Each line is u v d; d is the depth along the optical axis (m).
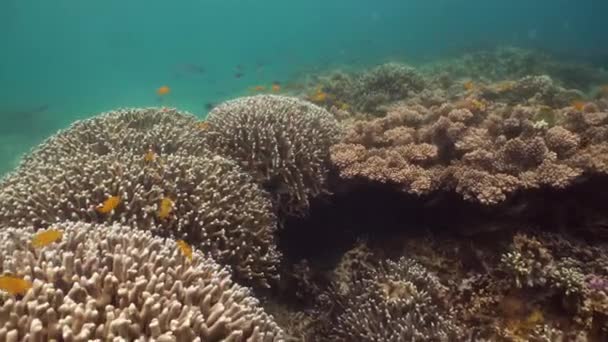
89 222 1.23
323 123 1.98
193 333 0.72
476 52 8.15
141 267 0.87
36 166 1.55
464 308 1.32
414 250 1.59
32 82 12.85
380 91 3.63
